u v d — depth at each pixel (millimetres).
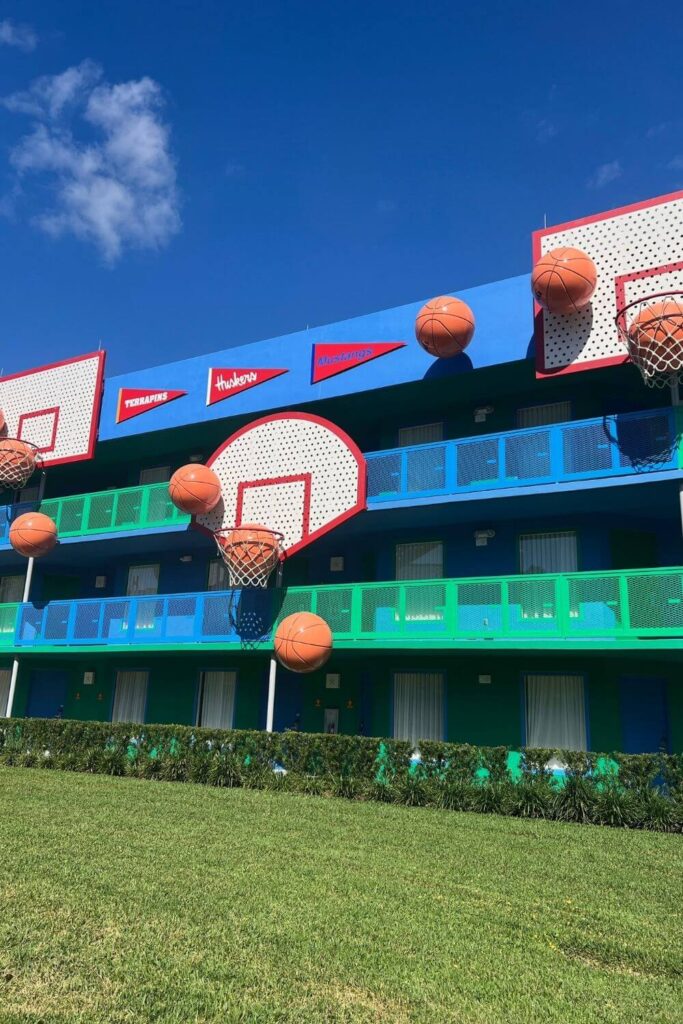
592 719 17156
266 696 21922
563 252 16750
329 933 6590
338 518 19297
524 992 5621
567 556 18656
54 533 24297
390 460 19297
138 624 21547
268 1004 5199
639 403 19484
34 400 27281
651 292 16359
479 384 19844
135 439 25328
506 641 16219
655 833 11891
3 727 20047
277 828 11062
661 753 13266
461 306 18406
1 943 5984
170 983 5445
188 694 23219
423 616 17406
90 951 5938
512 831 11633
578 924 7219
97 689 25203
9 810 11695
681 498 15492
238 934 6445
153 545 24438
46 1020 4848
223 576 23938
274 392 22266
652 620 14867
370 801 14414
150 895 7375
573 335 17125
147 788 14812
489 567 19531
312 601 18797
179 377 24375
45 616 23516
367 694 20578
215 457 21469
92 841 9648
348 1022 5023
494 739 18156
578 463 16734
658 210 16656
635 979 6016
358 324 21188
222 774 16188
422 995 5473
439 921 7090
